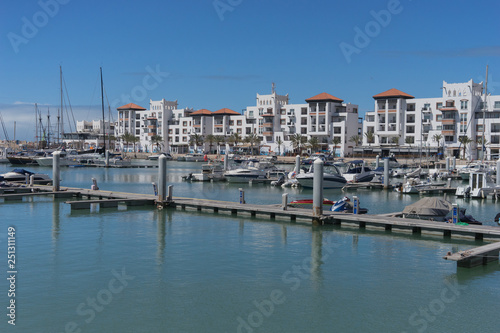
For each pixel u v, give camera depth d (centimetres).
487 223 3641
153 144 19738
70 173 9206
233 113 18462
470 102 12862
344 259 2500
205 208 3944
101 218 3600
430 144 13388
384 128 14450
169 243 2820
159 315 1784
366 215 3381
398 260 2481
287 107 16638
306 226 3325
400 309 1861
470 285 2111
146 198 4269
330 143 15488
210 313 1808
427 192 5803
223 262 2434
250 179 7188
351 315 1806
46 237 2939
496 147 12481
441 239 2930
